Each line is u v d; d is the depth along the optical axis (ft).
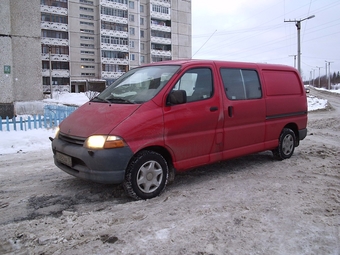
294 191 15.14
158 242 10.25
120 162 13.30
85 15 198.70
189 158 15.75
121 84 17.34
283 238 10.56
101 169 13.23
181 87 15.55
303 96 22.93
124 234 10.77
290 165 20.33
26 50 45.68
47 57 186.19
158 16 227.61
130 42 216.33
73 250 9.82
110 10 204.13
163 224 11.53
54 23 186.70
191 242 10.25
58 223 11.72
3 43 43.19
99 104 15.93
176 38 239.50
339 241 10.41
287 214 12.42
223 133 17.04
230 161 21.54
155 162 14.46
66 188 16.10
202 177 17.80
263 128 19.51
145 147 14.20
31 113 46.29
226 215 12.31
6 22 43.27
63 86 188.44
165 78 15.58
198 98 16.10
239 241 10.35
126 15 210.38
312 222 11.73
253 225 11.46
